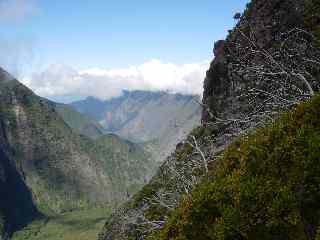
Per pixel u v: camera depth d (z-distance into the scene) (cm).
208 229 824
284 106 1106
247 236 756
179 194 1379
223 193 834
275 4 2083
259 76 1411
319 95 816
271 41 1986
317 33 1691
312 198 732
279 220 727
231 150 952
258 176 794
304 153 757
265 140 828
